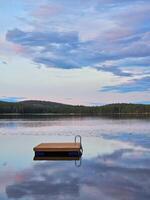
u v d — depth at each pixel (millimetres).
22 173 14266
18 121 66250
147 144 24531
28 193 10914
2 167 15828
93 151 21047
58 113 153125
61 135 33344
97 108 155000
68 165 16141
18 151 21609
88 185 11898
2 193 10945
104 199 10125
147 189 11195
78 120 72812
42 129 42062
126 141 26656
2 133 36125
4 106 140500
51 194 10758
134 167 15273
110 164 16203
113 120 69875
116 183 12133
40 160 17891
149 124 51375
